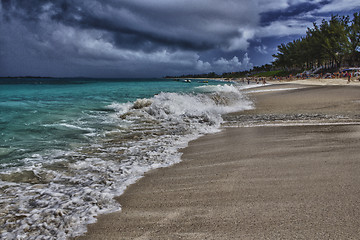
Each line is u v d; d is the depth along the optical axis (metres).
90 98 15.53
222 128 6.78
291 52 91.38
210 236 1.79
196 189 2.68
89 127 6.56
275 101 14.70
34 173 3.28
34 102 12.33
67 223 2.04
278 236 1.74
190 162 3.72
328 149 3.93
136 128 6.72
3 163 3.66
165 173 3.27
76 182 2.99
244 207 2.20
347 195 2.30
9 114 7.93
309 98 14.99
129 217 2.14
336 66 67.44
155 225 1.99
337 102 12.41
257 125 6.95
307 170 3.03
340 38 58.78
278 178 2.83
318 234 1.73
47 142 4.93
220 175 3.07
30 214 2.19
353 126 5.91
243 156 3.85
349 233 1.72
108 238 1.83
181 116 8.88
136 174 3.26
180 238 1.79
